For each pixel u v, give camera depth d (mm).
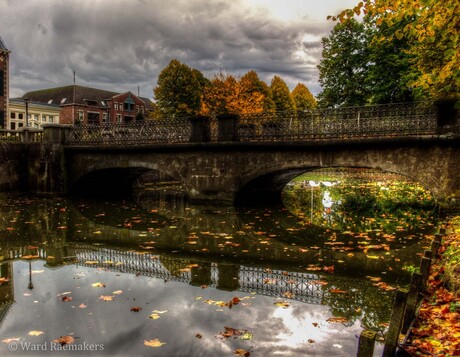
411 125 11047
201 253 7727
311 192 20250
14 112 46969
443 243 6250
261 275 6289
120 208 14250
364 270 6488
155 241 8828
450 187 10570
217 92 39562
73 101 60312
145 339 4066
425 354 3240
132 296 5328
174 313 4738
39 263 7062
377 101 25625
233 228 10320
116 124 16062
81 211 13344
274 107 44625
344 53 30234
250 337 4098
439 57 10227
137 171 19734
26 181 17484
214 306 4945
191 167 14383
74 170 17109
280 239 8945
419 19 5883
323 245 8328
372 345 2707
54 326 4395
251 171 13328
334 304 5004
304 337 4086
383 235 9172
